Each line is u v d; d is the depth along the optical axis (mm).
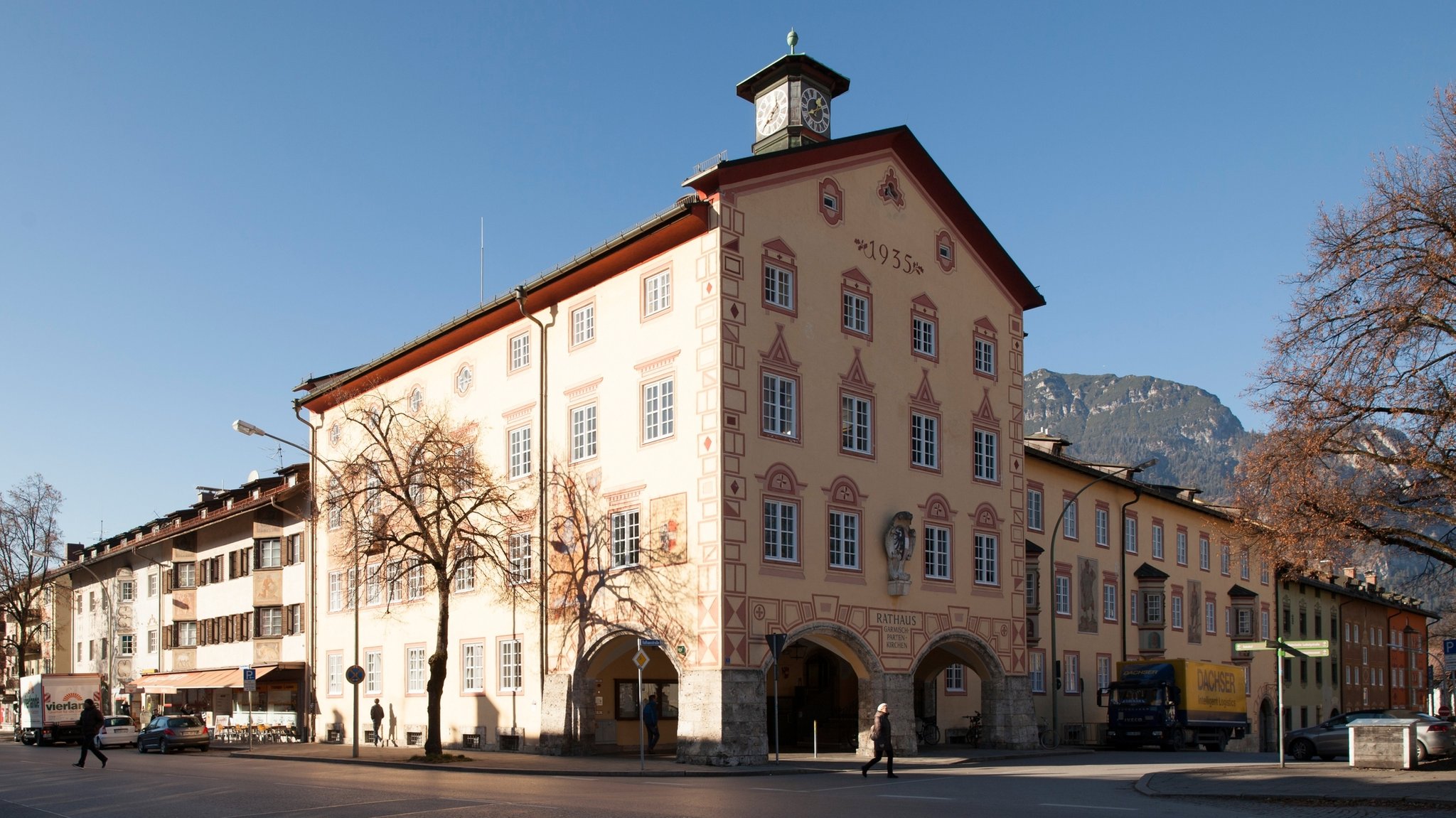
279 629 58000
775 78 41875
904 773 30141
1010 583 42344
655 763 33281
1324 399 28359
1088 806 20234
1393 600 95500
